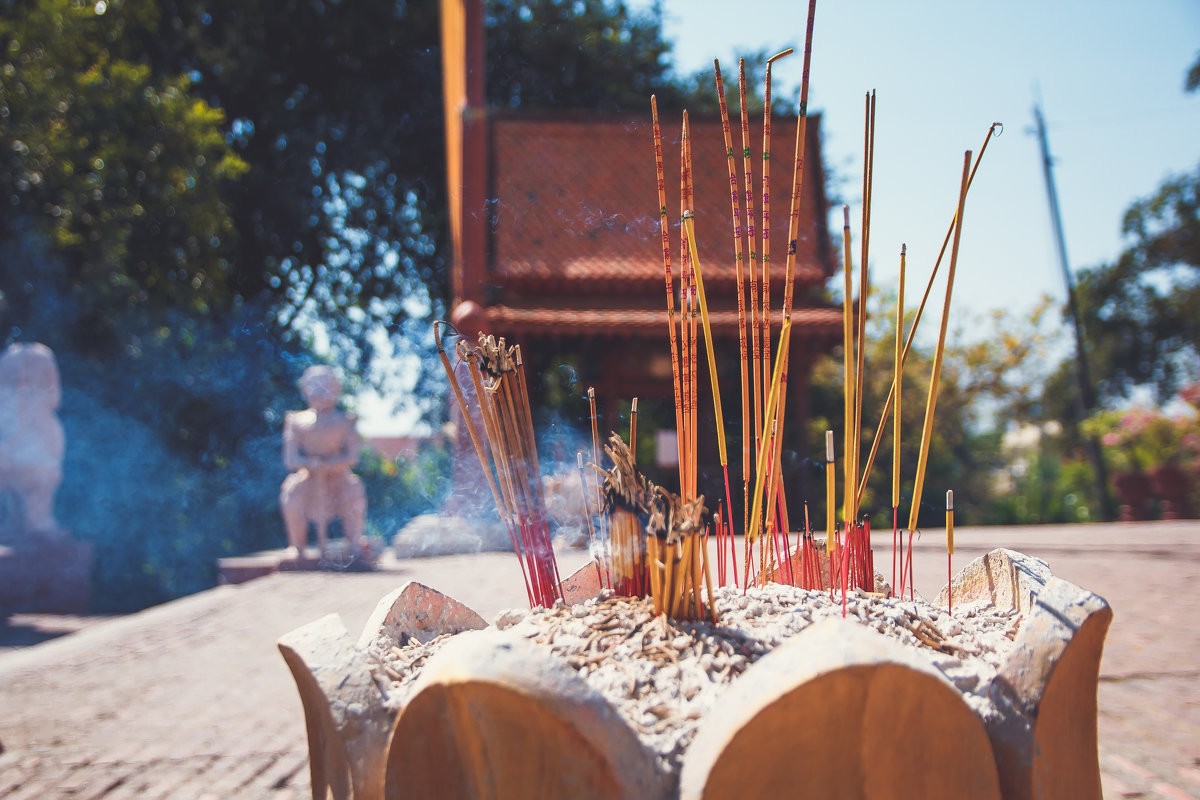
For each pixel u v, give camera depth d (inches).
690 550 63.7
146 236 677.9
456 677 48.1
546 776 48.1
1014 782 53.3
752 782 47.5
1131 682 193.5
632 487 71.4
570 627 64.3
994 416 1186.6
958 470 978.1
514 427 77.9
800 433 547.5
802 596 70.2
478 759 49.0
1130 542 479.8
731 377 544.4
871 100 70.2
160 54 832.9
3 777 166.2
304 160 853.8
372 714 56.8
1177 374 1228.5
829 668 46.4
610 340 572.7
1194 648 223.6
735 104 885.8
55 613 503.2
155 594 708.7
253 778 160.9
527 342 565.3
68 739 190.2
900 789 48.8
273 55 864.9
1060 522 929.5
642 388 578.2
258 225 874.8
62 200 612.4
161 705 216.8
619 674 57.7
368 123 868.0
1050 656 54.9
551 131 611.2
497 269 551.5
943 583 319.3
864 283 71.5
